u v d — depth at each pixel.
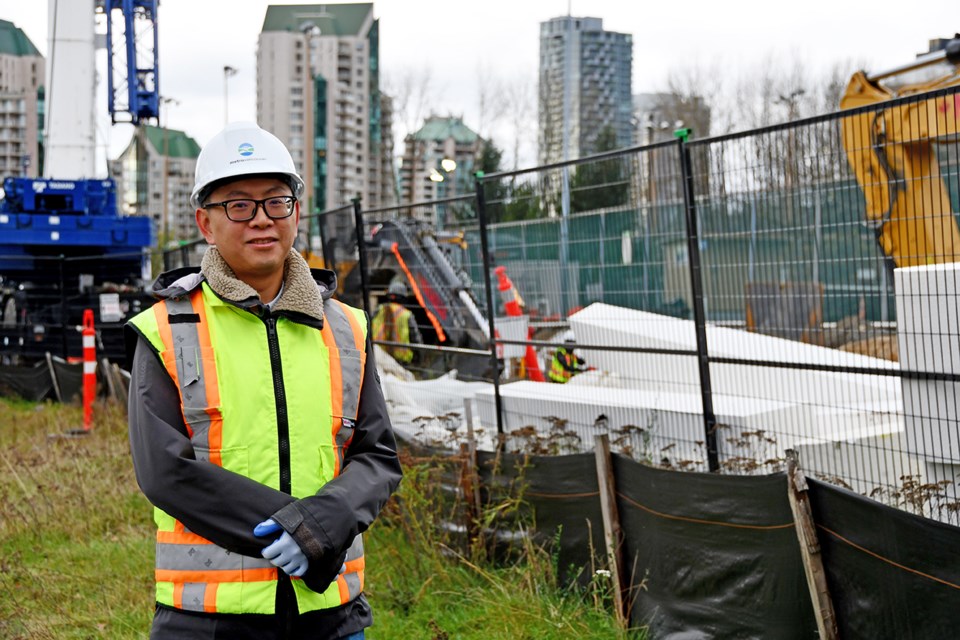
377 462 3.20
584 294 7.86
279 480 3.04
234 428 3.03
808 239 5.95
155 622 3.06
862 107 5.39
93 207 22.22
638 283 7.34
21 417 14.88
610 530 5.66
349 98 116.69
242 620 2.99
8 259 21.89
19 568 6.95
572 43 112.06
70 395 16.14
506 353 8.59
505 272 8.70
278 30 117.00
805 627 4.70
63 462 10.27
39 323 19.25
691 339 7.17
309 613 3.05
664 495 5.29
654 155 7.11
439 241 9.88
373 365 3.37
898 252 5.77
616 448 7.37
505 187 8.13
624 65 113.81
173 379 3.03
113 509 8.45
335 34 117.25
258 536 2.86
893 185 5.91
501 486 6.53
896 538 4.20
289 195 3.16
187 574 3.00
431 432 8.79
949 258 6.24
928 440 5.37
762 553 4.84
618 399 7.76
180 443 2.93
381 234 10.77
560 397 8.15
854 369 5.56
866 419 6.49
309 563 2.87
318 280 3.45
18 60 123.50
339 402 3.19
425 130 76.44
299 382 3.12
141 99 26.28
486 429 8.84
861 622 4.40
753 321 6.30
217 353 3.07
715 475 5.03
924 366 5.36
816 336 5.98
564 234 7.97
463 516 6.71
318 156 112.69
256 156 3.11
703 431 7.04
